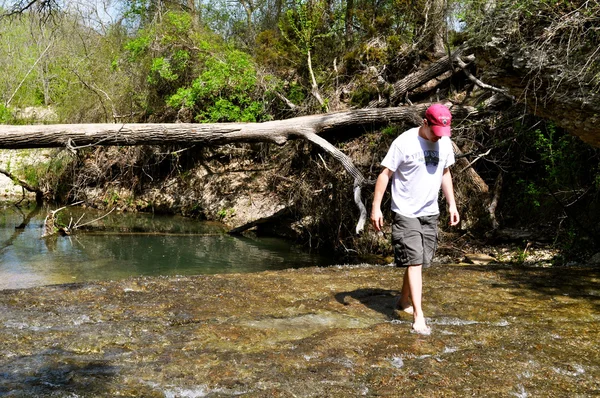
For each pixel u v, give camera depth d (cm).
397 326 459
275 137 1170
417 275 447
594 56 604
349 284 602
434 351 407
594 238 827
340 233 1192
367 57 1402
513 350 410
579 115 639
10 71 2189
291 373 363
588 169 902
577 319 492
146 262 1090
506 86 702
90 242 1277
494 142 1035
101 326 453
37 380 349
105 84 1825
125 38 1906
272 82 1485
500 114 1076
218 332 440
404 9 1422
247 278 624
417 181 434
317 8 1480
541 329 459
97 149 1814
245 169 1584
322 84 1459
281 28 1509
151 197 1719
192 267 1054
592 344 426
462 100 1243
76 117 1845
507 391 344
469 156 1073
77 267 1034
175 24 1614
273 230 1394
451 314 503
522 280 628
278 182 1439
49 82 2119
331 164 1230
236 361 381
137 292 558
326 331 446
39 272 989
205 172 1652
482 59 709
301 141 1355
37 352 398
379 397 333
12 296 536
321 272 660
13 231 1397
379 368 375
